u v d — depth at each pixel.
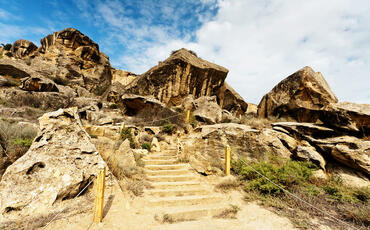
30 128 8.20
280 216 4.84
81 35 30.30
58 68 25.92
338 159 7.55
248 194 6.12
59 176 4.59
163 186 6.33
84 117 15.64
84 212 4.23
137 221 4.32
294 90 11.95
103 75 32.16
